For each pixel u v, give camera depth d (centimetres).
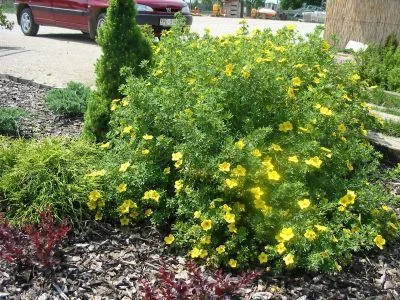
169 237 351
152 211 381
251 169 340
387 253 369
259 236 334
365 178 409
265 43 490
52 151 405
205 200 352
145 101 399
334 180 384
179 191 366
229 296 300
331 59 521
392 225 370
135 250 354
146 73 493
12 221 361
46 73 895
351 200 355
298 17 4672
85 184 386
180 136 386
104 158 415
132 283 321
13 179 386
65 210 374
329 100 411
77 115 638
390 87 922
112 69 479
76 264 335
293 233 320
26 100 704
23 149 426
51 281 317
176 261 345
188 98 394
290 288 321
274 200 345
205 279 298
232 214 331
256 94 389
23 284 313
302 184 341
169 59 466
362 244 339
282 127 382
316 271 332
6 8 2752
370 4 1273
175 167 385
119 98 481
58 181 382
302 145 368
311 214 344
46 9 1405
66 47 1259
